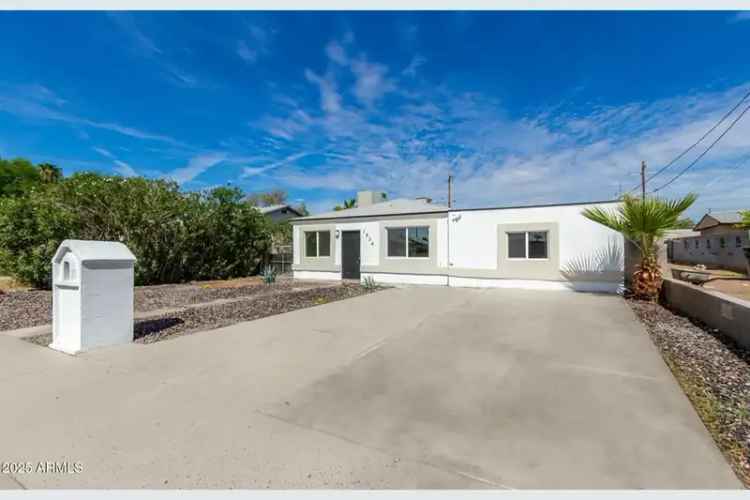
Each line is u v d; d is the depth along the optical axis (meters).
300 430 2.60
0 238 11.04
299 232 15.59
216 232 15.77
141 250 12.98
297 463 2.19
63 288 4.76
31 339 5.29
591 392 3.25
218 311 7.59
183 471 2.12
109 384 3.50
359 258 14.11
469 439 2.46
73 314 4.62
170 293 10.72
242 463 2.20
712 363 4.08
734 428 2.59
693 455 2.22
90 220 12.16
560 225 10.67
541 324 6.15
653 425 2.62
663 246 9.12
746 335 4.66
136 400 3.12
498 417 2.79
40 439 2.47
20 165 28.45
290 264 18.12
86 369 3.93
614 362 4.11
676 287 7.55
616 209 9.80
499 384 3.48
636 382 3.48
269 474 2.09
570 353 4.47
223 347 4.82
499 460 2.21
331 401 3.11
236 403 3.07
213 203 15.88
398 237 13.34
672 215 7.94
